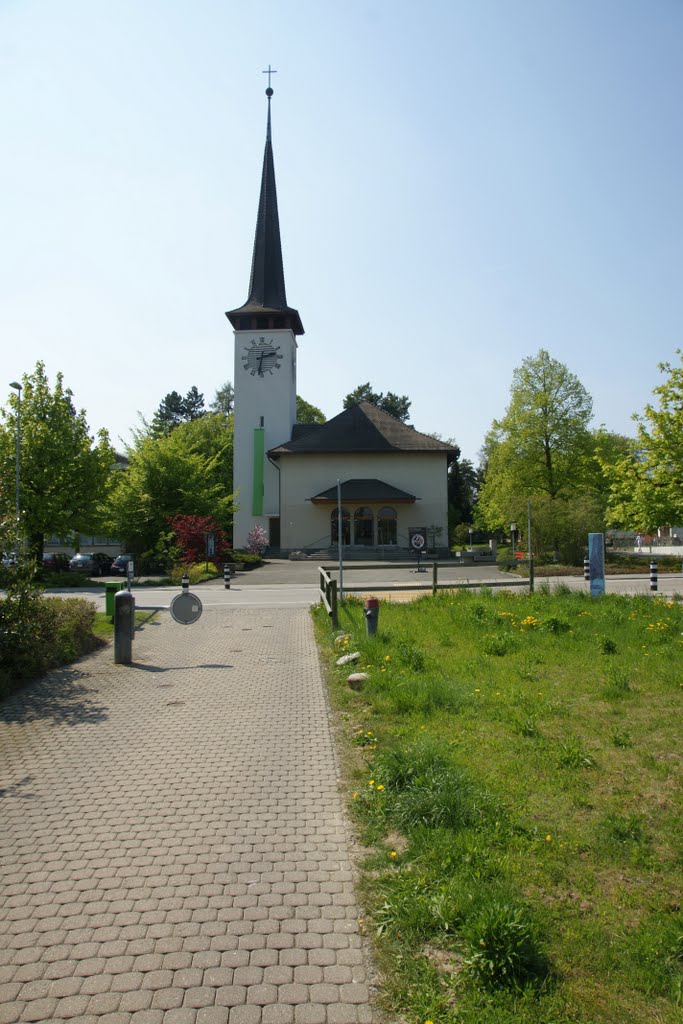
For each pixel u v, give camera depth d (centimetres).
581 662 892
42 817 478
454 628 1195
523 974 296
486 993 287
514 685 777
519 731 601
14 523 962
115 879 393
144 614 1612
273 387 5112
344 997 293
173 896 374
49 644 997
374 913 351
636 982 291
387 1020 280
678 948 307
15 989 301
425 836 414
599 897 350
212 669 989
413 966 307
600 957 305
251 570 3509
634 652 940
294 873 397
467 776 485
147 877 395
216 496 4600
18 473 2867
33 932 343
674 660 881
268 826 459
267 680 912
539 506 3359
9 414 3197
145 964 317
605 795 469
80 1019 282
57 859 417
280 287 5269
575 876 369
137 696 829
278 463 4891
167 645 1203
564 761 525
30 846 435
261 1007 288
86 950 328
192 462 4306
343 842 434
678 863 379
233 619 1553
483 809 442
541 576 2772
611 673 798
